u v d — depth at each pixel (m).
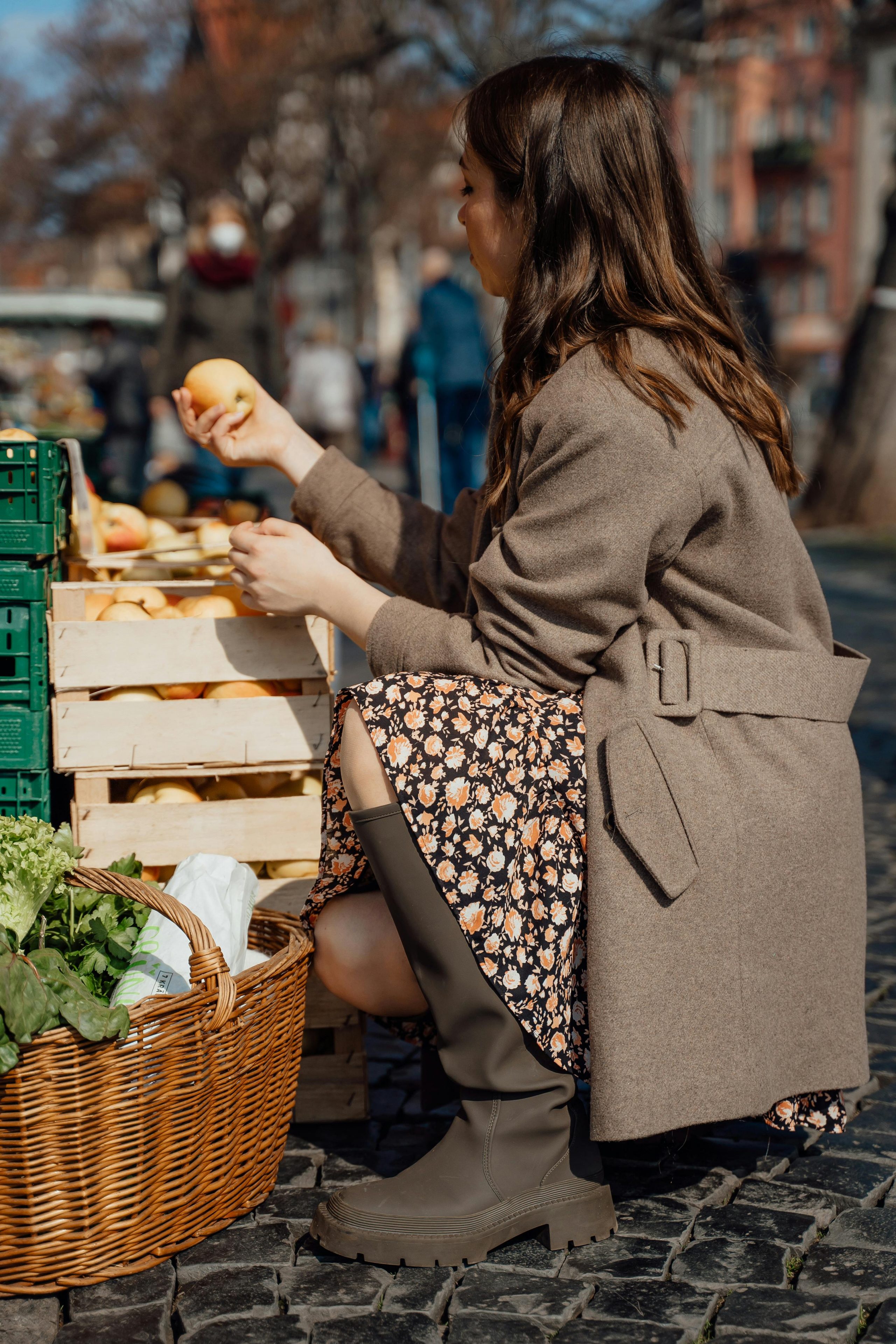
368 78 21.34
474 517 2.26
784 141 40.38
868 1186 1.94
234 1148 1.82
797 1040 1.83
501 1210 1.75
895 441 11.45
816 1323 1.60
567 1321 1.62
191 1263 1.75
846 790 1.85
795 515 11.74
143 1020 1.65
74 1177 1.65
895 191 11.38
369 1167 2.02
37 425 6.29
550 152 1.83
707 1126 2.15
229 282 6.28
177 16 25.09
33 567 2.15
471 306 9.46
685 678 1.78
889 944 2.99
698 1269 1.73
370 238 26.22
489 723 1.74
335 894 1.93
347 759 1.78
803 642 1.85
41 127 30.91
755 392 1.84
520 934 1.74
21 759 2.09
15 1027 1.57
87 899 1.89
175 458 4.70
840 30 14.13
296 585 1.96
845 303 41.16
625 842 1.72
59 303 10.17
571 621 1.76
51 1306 1.66
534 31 12.91
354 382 16.73
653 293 1.84
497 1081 1.76
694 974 1.72
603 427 1.70
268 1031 1.83
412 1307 1.65
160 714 2.11
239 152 25.22
